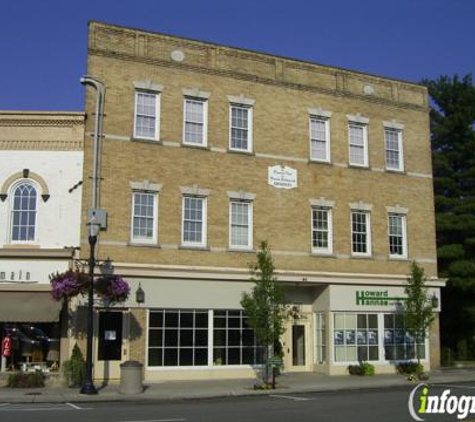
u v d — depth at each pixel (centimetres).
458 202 3581
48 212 2384
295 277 2662
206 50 2678
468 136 3706
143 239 2453
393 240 3003
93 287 2144
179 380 2419
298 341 2812
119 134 2459
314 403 1745
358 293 2814
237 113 2722
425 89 3216
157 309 2430
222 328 2539
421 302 2681
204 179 2589
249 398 1938
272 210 2708
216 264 2552
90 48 2461
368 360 2797
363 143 3005
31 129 2430
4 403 1783
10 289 2280
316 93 2902
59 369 2278
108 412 1536
